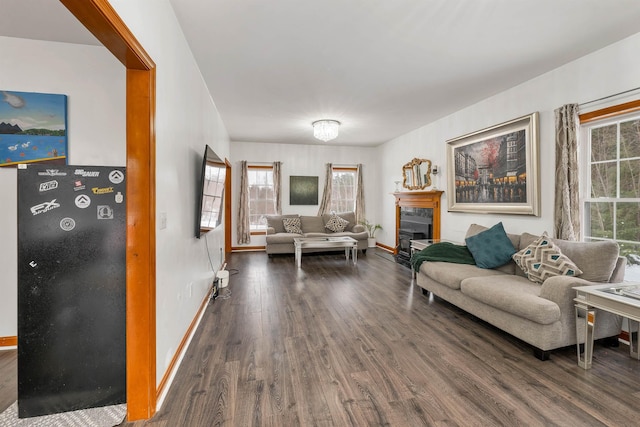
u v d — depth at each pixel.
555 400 1.73
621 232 2.61
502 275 2.99
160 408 1.67
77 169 1.62
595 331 2.29
